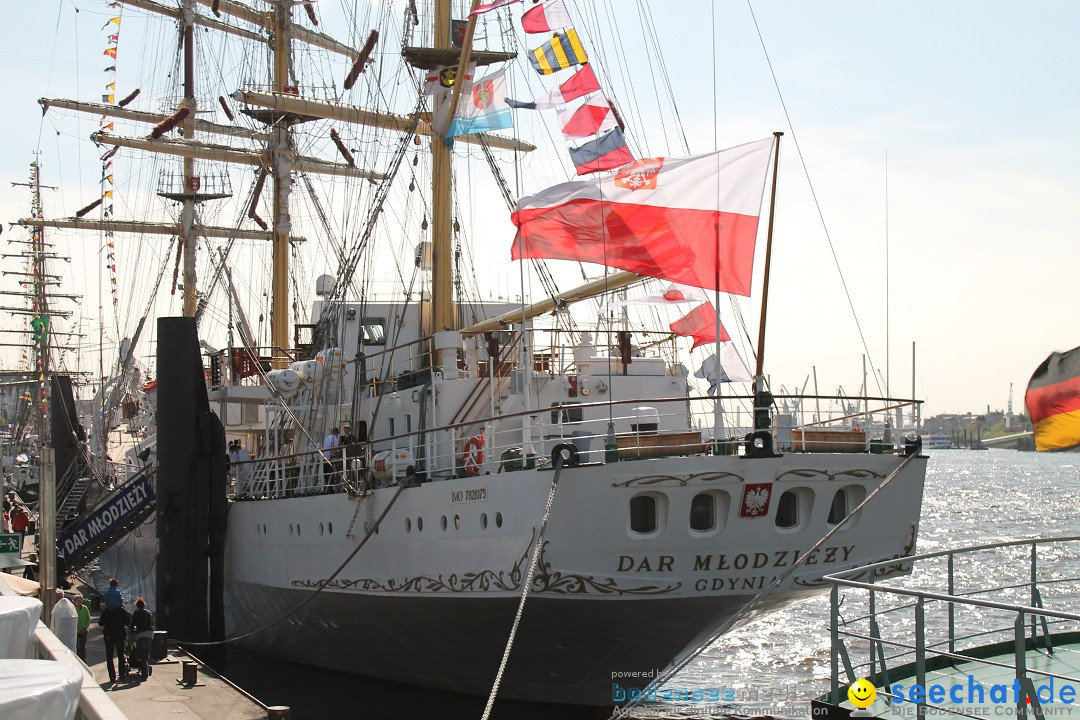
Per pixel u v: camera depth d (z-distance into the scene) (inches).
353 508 922.7
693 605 753.0
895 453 777.6
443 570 815.7
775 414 761.6
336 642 1019.9
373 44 1263.5
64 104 2005.4
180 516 1074.1
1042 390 451.2
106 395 1990.7
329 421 1162.6
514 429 812.0
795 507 761.0
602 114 855.7
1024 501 4603.8
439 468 908.6
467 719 921.5
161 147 1957.4
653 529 733.9
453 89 1021.2
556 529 725.3
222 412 1411.2
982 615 1544.0
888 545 789.2
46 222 2181.3
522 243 782.5
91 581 1769.2
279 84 1779.0
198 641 1069.8
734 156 749.3
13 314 3469.5
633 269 765.3
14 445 3540.8
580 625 778.2
